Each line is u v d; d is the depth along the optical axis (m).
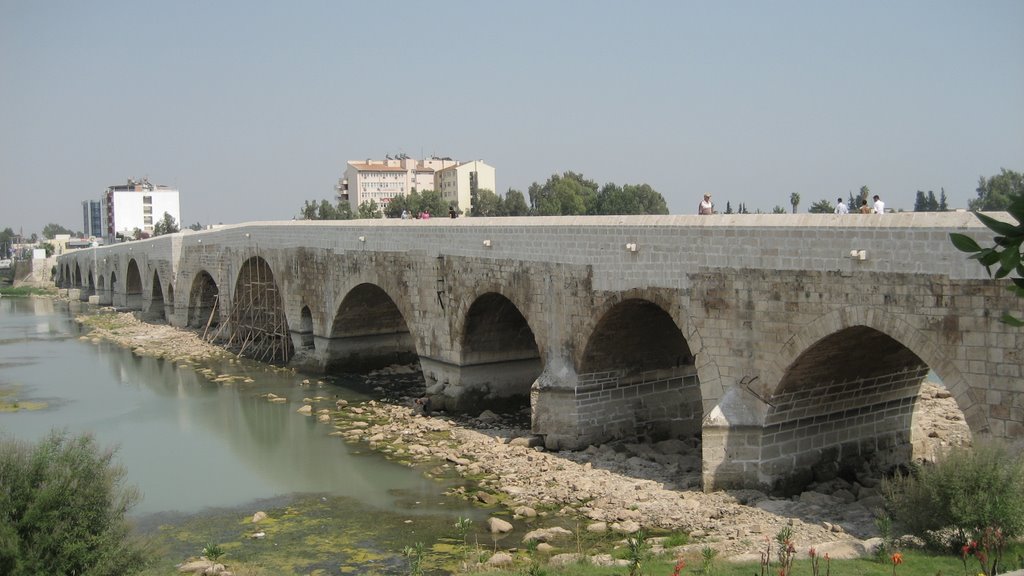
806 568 20.56
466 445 40.75
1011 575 16.59
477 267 44.50
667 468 34.91
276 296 72.56
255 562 27.47
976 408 23.77
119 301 128.00
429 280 48.97
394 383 58.84
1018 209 6.73
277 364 68.56
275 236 69.06
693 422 42.16
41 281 190.00
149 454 42.16
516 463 36.97
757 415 30.05
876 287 25.98
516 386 48.78
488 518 30.84
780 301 28.88
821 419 31.67
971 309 23.77
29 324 108.81
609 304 35.78
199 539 29.98
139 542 22.91
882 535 22.81
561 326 38.75
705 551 22.33
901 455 34.34
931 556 20.45
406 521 30.95
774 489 30.47
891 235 25.53
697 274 31.75
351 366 63.50
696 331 31.95
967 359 23.91
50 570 19.89
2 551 19.17
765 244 29.23
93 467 21.56
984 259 6.99
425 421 45.94
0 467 20.45
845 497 29.89
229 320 79.19
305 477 37.25
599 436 39.12
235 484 36.62
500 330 47.53
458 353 47.00
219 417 50.09
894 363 31.11
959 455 21.45
